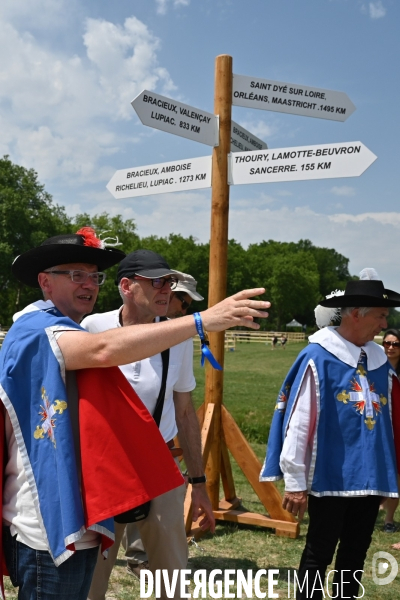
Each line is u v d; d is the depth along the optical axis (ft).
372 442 9.95
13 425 6.20
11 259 157.28
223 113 16.29
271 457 10.46
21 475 6.30
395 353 17.43
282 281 290.97
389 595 13.00
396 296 11.12
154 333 6.03
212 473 17.19
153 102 14.75
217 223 16.39
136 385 9.86
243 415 36.47
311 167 14.98
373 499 10.25
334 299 10.47
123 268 9.74
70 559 6.13
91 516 6.03
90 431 6.24
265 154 15.76
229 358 107.96
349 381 10.17
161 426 10.14
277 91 16.47
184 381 10.80
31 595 6.23
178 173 16.70
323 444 9.95
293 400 10.14
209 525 11.11
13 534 6.37
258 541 16.15
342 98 16.44
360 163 14.37
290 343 177.58
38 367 6.29
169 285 9.68
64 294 7.23
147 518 9.61
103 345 6.10
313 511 10.08
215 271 16.46
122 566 14.19
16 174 169.99
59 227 192.24
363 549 10.27
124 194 17.40
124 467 6.25
